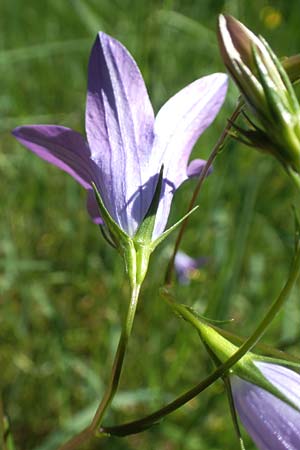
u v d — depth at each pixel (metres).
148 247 0.11
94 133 0.12
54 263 0.23
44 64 0.31
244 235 0.20
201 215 0.24
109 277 0.23
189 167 0.13
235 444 0.19
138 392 0.19
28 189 0.26
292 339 0.18
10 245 0.23
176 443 0.19
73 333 0.22
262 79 0.10
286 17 0.30
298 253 0.10
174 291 0.22
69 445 0.11
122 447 0.19
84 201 0.25
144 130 0.12
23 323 0.21
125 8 0.31
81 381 0.21
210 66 0.29
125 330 0.11
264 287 0.23
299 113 0.10
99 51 0.12
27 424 0.20
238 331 0.22
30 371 0.21
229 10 0.30
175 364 0.20
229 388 0.11
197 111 0.12
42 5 0.35
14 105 0.29
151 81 0.24
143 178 0.12
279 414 0.11
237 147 0.24
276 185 0.25
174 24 0.27
